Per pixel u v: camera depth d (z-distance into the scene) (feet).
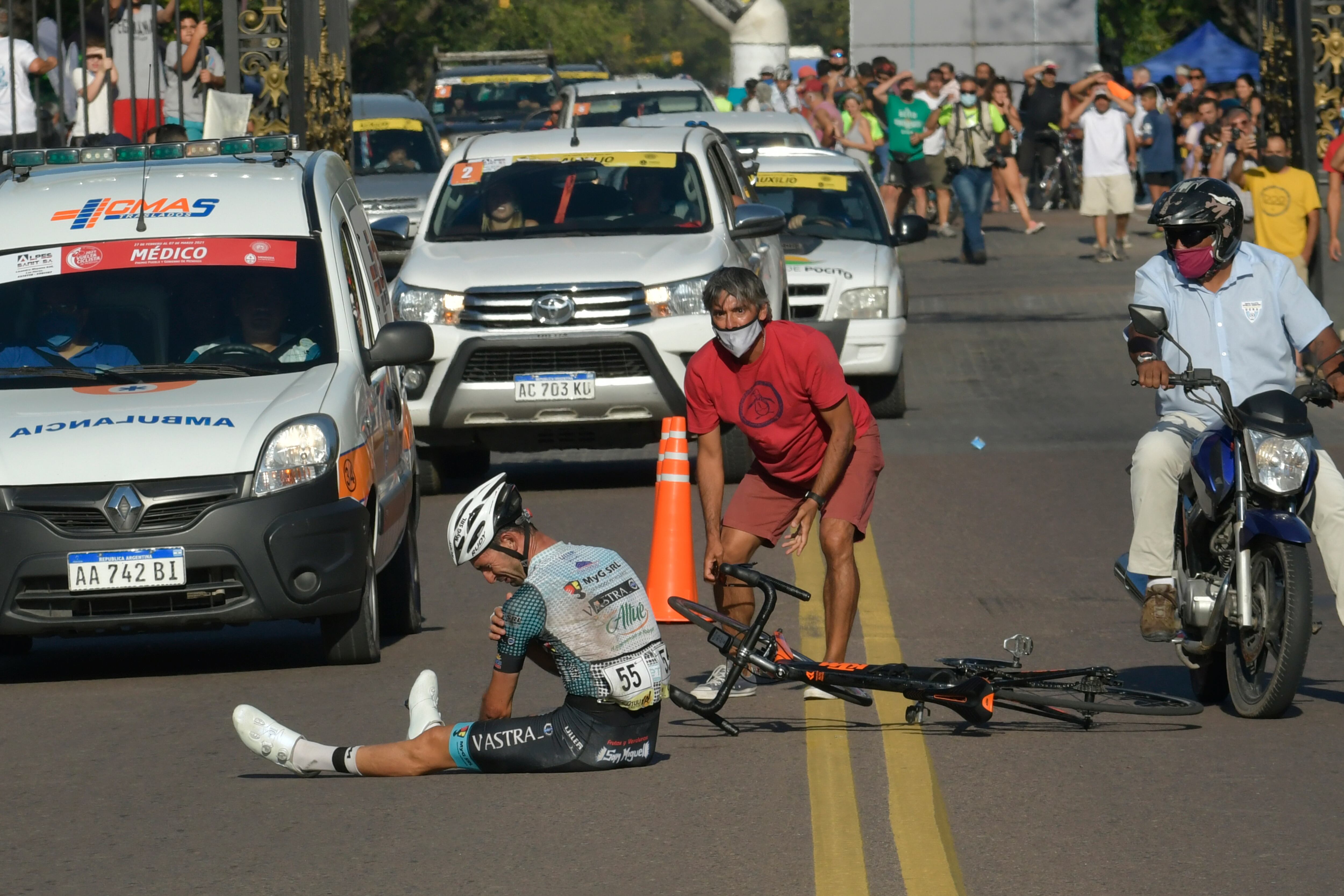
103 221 106.93
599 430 148.36
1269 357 83.41
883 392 187.11
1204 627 81.20
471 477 165.89
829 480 84.74
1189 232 82.28
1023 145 390.21
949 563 122.21
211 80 178.19
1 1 187.83
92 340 102.53
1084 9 401.08
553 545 73.56
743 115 234.99
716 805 69.46
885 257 186.80
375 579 99.66
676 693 80.18
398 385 112.68
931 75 341.21
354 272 110.73
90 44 183.42
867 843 64.49
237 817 69.62
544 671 96.58
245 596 92.53
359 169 276.62
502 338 146.00
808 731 81.20
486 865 63.00
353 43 527.40
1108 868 61.31
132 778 75.97
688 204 157.48
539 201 158.40
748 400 85.97
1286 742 77.41
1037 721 83.05
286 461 93.56
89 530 91.45
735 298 83.56
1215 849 63.10
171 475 92.27
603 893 59.82
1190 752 76.18
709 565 88.02
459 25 561.84
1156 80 474.49
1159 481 82.23
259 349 102.53
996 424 182.09
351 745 80.53
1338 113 197.36
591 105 304.09
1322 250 197.16
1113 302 258.57
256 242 105.91
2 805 72.28
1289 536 77.87
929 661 95.09
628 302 146.00
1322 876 60.08
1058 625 104.06
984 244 304.50
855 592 86.53
